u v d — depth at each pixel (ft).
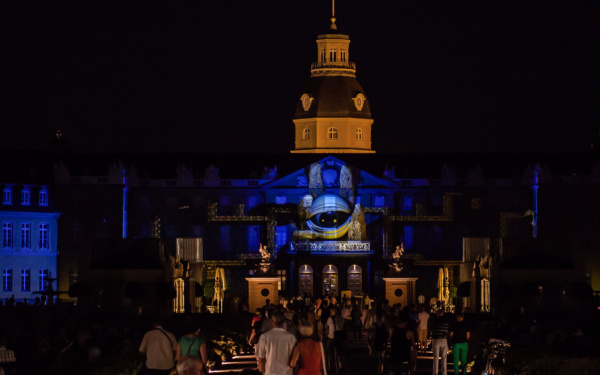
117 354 165.27
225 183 446.19
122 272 318.45
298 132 487.61
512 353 171.53
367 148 485.15
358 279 422.00
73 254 432.66
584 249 435.53
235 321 246.88
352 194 429.79
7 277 420.36
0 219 418.92
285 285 426.10
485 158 458.50
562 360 164.86
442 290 386.93
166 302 312.71
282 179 442.50
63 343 180.45
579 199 436.76
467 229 443.32
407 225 441.27
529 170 443.73
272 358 110.73
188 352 119.44
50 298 357.20
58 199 434.71
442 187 445.37
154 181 447.01
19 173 428.97
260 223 440.86
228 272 427.74
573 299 327.67
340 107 480.64
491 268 332.39
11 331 191.42
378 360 174.40
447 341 163.43
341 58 490.90
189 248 367.66
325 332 179.52
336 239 418.51
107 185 435.12
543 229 437.17
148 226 447.42
